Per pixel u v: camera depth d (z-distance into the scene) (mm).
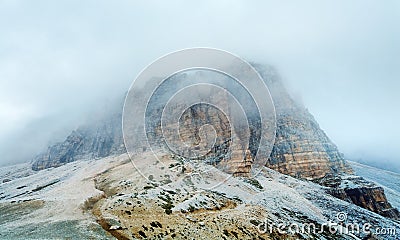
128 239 49500
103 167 135375
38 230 50938
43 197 86438
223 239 59469
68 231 49750
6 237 48219
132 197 71062
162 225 58031
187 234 56688
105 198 76312
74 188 100312
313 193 156875
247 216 78875
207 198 84625
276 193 127375
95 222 55094
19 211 69000
